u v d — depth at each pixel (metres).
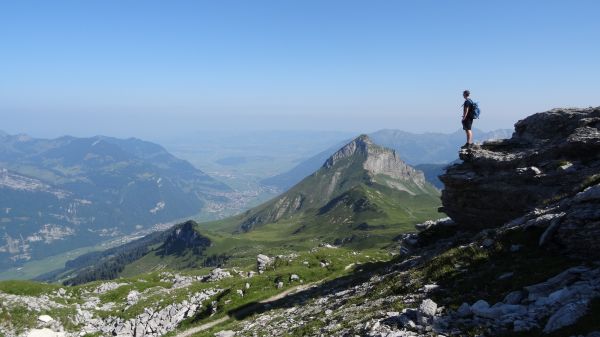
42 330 46.88
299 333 26.84
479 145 39.94
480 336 15.60
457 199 39.84
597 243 19.05
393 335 17.64
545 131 37.72
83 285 83.75
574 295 15.66
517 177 34.28
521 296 17.86
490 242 25.86
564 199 26.55
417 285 25.56
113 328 57.34
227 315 55.47
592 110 35.28
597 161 30.73
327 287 48.47
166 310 61.25
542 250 22.00
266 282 65.75
